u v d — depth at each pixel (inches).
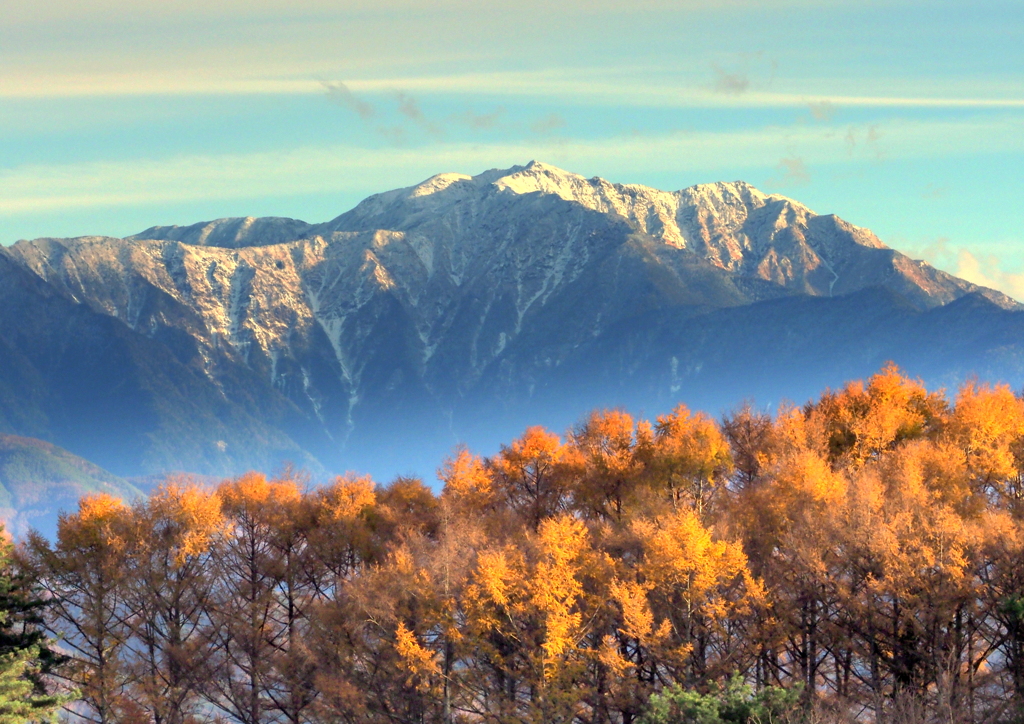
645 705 3831.2
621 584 4128.9
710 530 4136.3
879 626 3801.7
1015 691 3587.6
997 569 3782.0
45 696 4448.8
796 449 4867.1
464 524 4886.8
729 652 3993.6
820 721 3339.1
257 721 5132.9
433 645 4490.7
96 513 5196.9
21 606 4722.0
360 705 4566.9
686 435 5123.0
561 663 4104.3
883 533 3806.6
